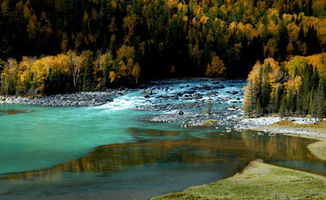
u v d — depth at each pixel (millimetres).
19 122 74938
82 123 75375
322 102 77500
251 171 37188
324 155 46031
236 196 27906
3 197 28938
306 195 27812
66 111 95062
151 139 57906
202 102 112125
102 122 77188
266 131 66250
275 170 37156
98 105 108562
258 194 28375
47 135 60594
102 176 35406
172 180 34062
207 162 41719
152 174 36250
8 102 114438
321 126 70188
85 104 110125
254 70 99250
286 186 30812
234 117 84562
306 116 82688
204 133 64188
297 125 71812
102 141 55812
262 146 52125
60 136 59875
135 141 56031
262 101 89125
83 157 44531
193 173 36719
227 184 31812
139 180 33969
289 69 106812
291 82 88438
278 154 46625
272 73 92812
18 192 30219
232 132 65375
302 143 54625
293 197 27359
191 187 30891
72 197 28891
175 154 46250
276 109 87750
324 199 26594
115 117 85000
